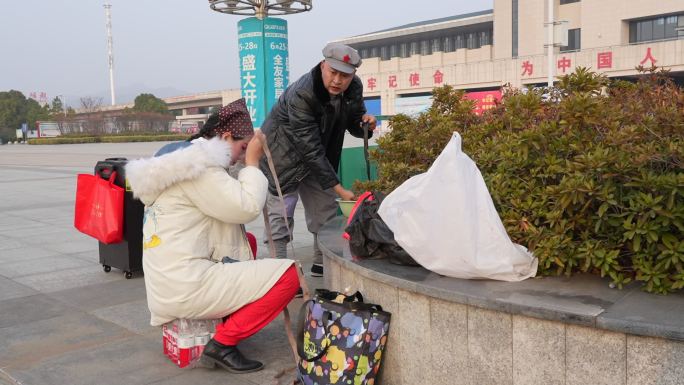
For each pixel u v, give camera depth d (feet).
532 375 8.09
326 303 9.92
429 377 9.30
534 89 12.29
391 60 191.52
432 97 15.29
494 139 11.68
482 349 8.55
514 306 8.02
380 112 168.25
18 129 280.92
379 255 11.02
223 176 10.53
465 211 9.09
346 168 22.39
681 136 8.83
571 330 7.66
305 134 13.88
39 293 16.61
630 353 7.23
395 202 10.15
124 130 230.27
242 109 11.25
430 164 13.87
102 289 16.98
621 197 8.82
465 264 9.21
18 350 12.41
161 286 10.63
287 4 30.01
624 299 8.09
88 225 17.71
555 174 9.93
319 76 13.85
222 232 11.28
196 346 11.30
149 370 11.34
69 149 129.29
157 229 10.63
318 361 9.77
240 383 10.75
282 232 16.30
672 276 8.26
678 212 8.14
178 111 338.75
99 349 12.42
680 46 113.91
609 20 131.95
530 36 146.00
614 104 10.73
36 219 30.04
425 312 9.20
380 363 9.94
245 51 29.89
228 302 10.72
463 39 194.18
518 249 9.16
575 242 9.27
